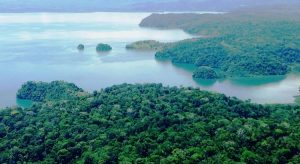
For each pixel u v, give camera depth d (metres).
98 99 155.38
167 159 104.56
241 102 150.12
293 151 104.69
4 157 119.12
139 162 105.56
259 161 101.44
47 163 113.06
